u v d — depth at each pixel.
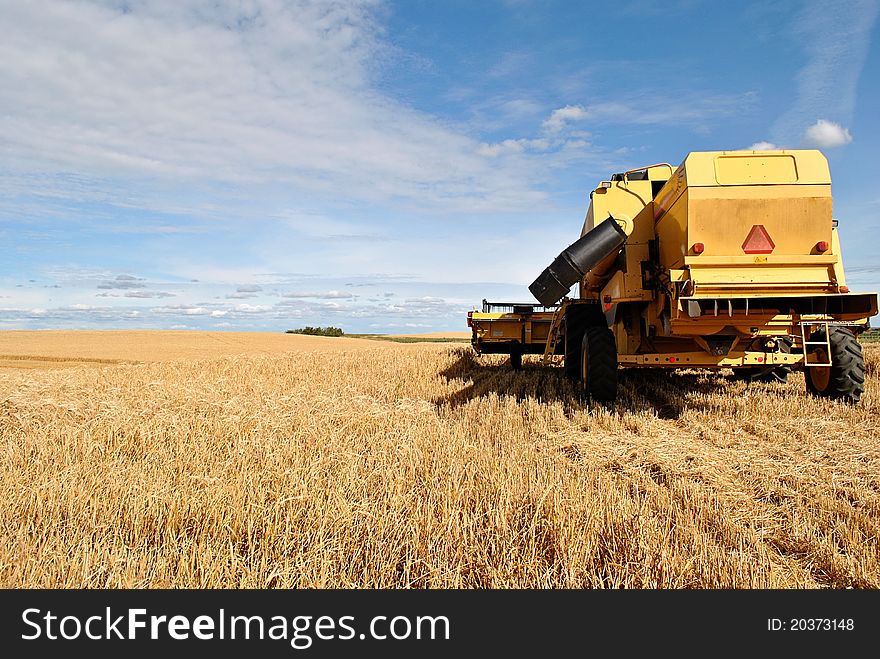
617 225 7.62
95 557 3.21
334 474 4.68
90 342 36.94
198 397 8.27
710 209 6.59
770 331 6.96
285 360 18.17
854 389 7.94
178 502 3.81
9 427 6.80
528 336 15.21
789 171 6.61
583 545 3.40
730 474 5.07
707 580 3.17
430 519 3.56
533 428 6.68
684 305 6.68
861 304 6.50
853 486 4.74
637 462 5.38
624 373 12.48
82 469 4.74
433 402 9.12
